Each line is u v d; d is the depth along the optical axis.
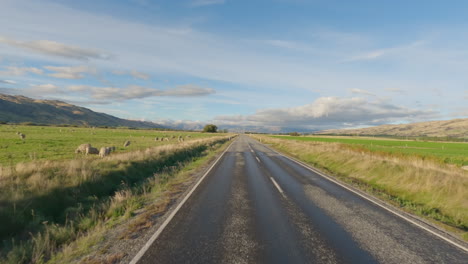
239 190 8.91
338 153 19.41
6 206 5.39
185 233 4.91
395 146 43.38
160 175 11.54
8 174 7.55
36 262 3.86
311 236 4.89
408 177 10.62
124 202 7.07
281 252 4.16
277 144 43.59
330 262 3.87
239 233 4.95
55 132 53.41
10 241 4.59
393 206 7.30
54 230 5.00
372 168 13.32
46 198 6.36
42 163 9.73
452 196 8.00
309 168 15.30
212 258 3.90
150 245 4.35
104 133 63.00
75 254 4.07
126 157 13.17
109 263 3.76
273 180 11.00
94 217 5.85
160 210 6.42
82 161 10.61
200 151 26.00
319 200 7.75
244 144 43.81
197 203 7.12
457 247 4.61
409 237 5.00
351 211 6.65
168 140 44.75
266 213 6.30
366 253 4.23
